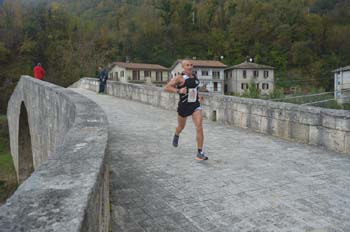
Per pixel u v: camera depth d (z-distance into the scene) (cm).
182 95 599
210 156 614
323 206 388
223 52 7950
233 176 495
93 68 5578
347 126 654
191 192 425
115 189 430
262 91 6088
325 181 479
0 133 3447
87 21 7688
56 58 5678
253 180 478
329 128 695
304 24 8025
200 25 8812
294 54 7431
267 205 388
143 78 5806
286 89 6250
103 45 6788
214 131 913
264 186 454
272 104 862
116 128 905
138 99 1784
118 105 1565
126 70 5662
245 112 970
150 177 482
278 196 417
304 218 354
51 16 6506
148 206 378
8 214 139
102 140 299
